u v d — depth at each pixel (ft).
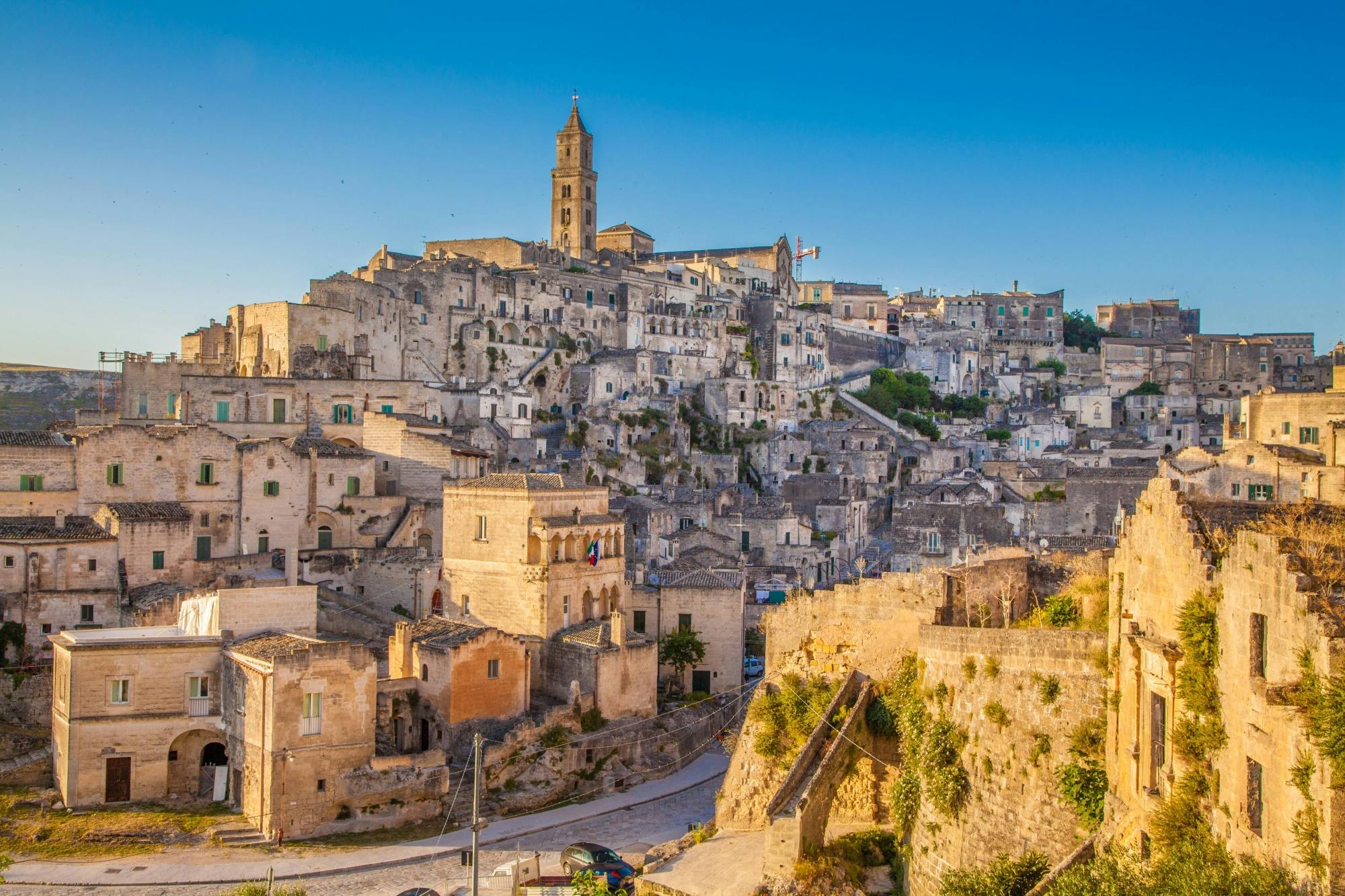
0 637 303.48
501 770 269.44
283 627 274.77
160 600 302.45
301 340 512.22
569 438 622.13
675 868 181.16
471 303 654.12
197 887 216.54
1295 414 311.06
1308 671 100.12
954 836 154.61
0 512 337.11
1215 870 103.96
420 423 425.28
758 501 528.63
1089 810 138.82
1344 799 93.97
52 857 227.81
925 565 430.20
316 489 387.96
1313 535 121.08
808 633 202.18
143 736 256.32
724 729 332.39
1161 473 305.73
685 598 350.84
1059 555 215.10
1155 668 125.39
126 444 354.13
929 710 164.45
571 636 311.06
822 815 172.65
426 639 288.51
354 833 246.27
